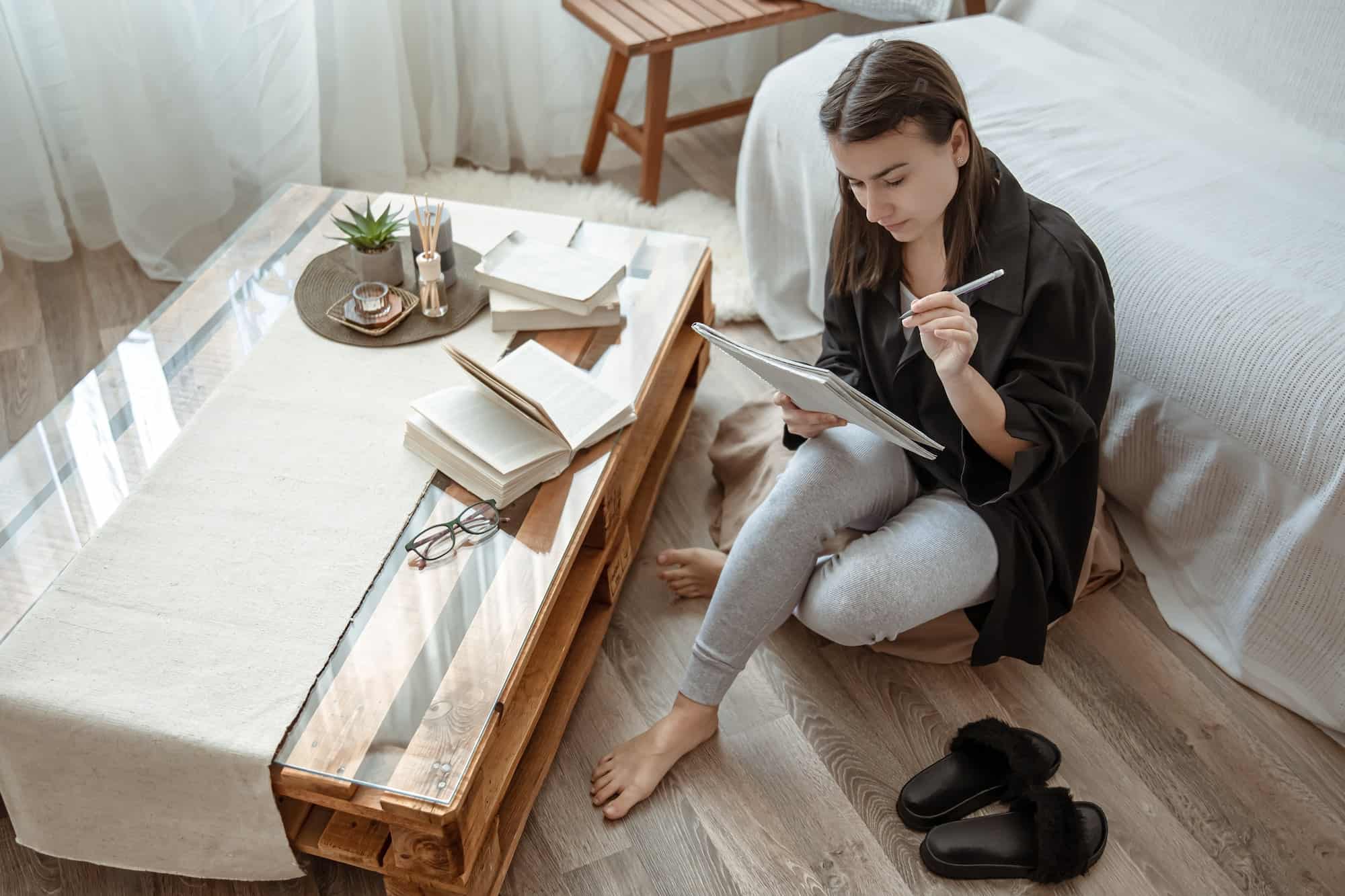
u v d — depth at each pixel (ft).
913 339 4.63
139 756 3.89
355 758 3.80
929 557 4.64
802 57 7.43
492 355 5.45
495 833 4.31
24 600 4.25
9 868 4.58
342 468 4.80
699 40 8.00
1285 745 5.22
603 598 5.49
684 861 4.68
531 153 9.31
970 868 4.58
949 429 4.76
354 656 4.10
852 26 10.02
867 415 4.18
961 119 4.03
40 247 7.97
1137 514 6.08
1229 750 5.17
